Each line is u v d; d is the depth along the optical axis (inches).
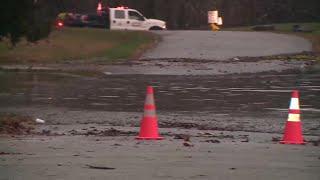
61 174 1251.8
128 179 1201.4
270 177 1232.2
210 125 2196.1
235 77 4347.9
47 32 4783.5
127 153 1536.7
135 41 6628.9
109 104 2856.8
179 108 2699.3
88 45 6328.7
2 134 1937.7
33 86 3725.4
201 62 5285.4
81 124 2219.5
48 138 1839.3
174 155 1509.6
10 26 4453.7
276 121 2292.1
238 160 1438.2
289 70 4734.3
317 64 5044.3
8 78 4192.9
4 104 2832.2
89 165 1358.3
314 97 3122.5
